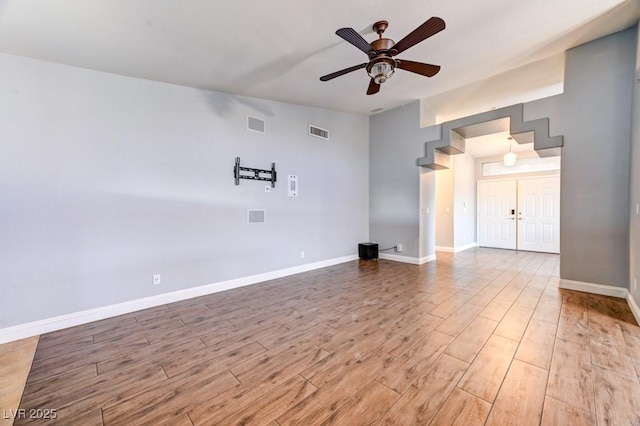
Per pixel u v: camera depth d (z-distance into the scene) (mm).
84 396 1626
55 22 2076
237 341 2256
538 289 3492
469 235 7328
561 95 3373
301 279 4109
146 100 3055
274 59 2898
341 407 1506
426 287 3646
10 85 2371
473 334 2311
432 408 1483
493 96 4461
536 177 6676
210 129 3520
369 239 5734
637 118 2650
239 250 3779
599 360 1898
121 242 2885
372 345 2156
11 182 2365
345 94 4098
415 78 3709
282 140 4277
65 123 2598
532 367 1833
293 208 4418
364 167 5641
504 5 2307
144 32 2293
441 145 4590
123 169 2898
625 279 3057
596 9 2461
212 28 2332
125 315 2838
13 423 1428
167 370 1871
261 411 1487
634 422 1366
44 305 2488
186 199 3316
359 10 2248
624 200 3031
